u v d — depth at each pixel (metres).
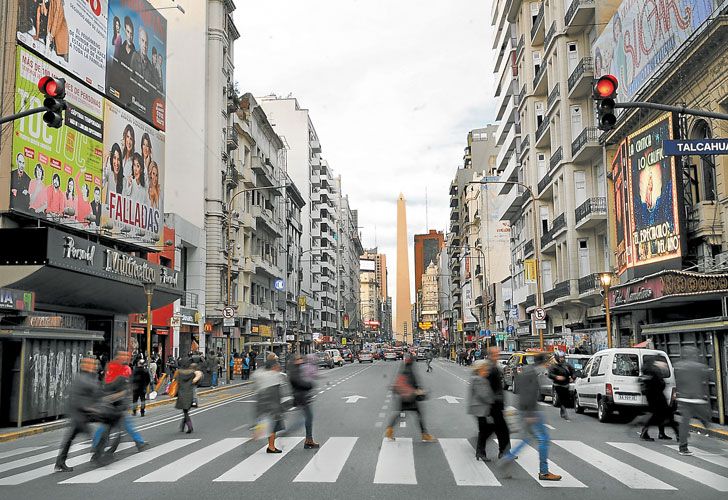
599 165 36.38
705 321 16.78
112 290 29.22
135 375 20.67
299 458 11.57
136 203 33.94
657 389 14.09
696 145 12.77
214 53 50.22
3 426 16.78
